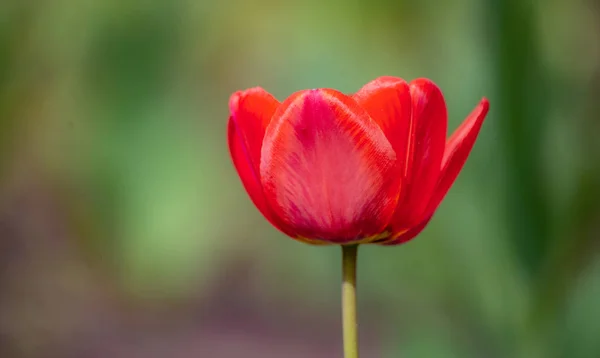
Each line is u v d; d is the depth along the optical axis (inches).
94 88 44.1
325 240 28.2
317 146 27.6
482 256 39.2
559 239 37.5
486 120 38.5
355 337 28.1
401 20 43.0
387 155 27.6
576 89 39.6
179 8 44.1
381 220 27.9
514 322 37.9
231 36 47.1
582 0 41.5
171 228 44.0
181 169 44.1
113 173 43.5
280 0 46.3
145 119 43.4
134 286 48.6
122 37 43.6
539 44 38.1
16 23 46.4
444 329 40.1
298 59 46.1
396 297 43.4
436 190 28.3
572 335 37.3
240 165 28.8
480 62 39.4
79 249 48.8
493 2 38.0
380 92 27.8
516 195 37.8
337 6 44.4
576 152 37.9
